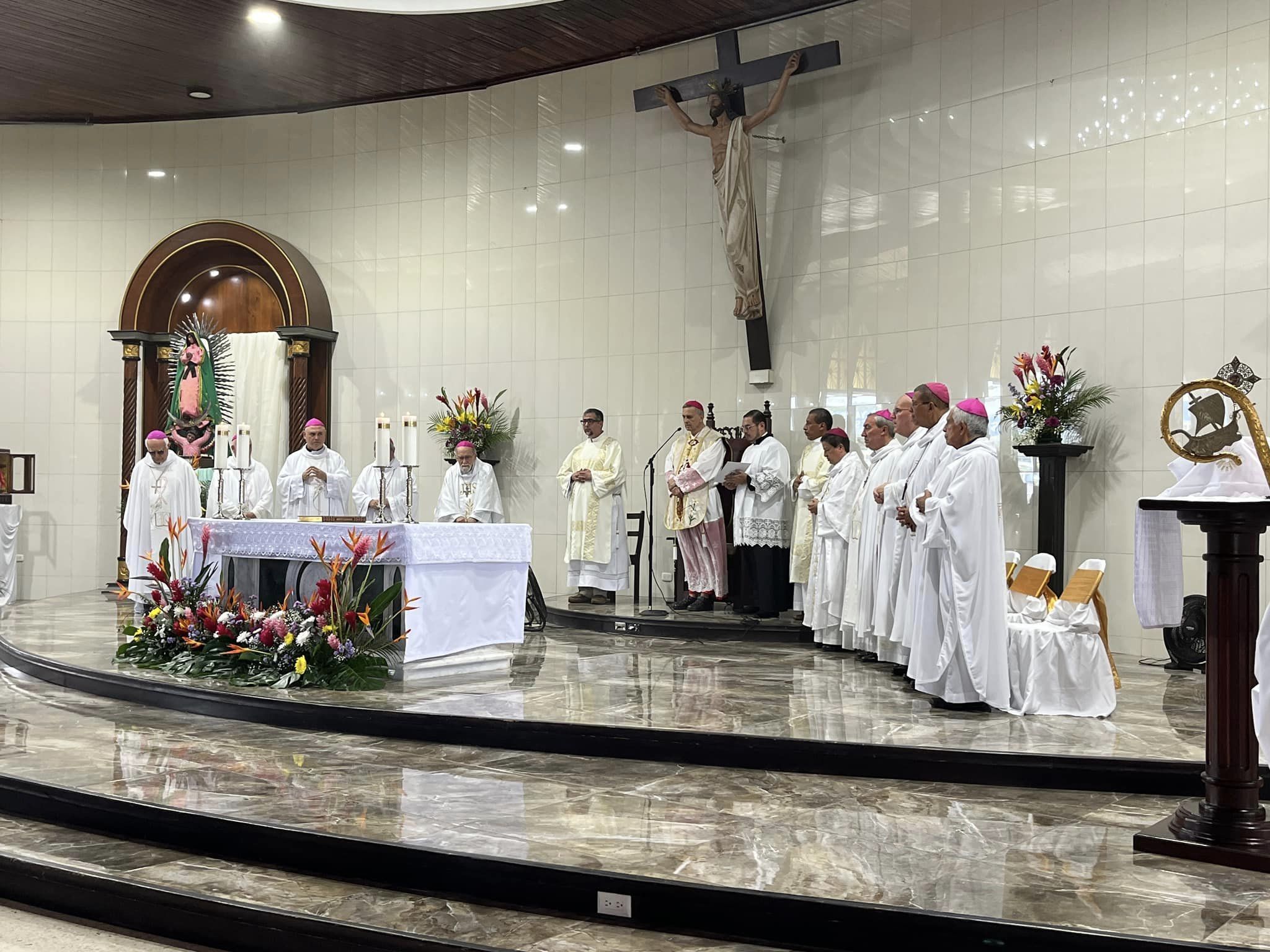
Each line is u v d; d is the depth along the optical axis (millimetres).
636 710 5719
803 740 4992
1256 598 3797
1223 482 3877
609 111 11219
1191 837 3768
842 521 8039
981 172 8984
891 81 9555
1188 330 7824
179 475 9734
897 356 9484
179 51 10977
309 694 6152
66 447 12922
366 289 12469
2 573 11516
